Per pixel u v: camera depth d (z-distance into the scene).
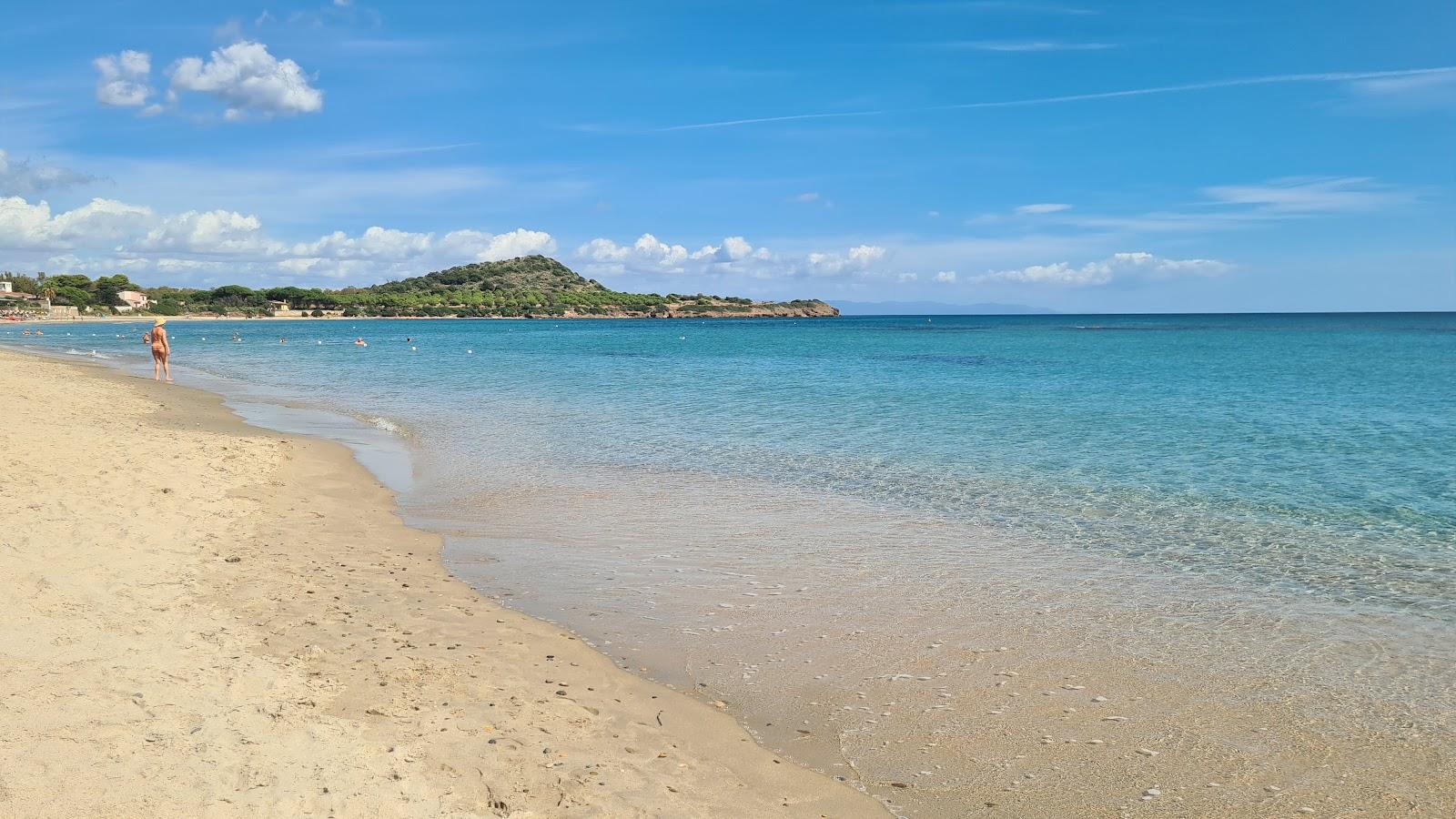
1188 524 12.43
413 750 5.46
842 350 67.31
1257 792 5.45
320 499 13.48
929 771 5.75
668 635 8.20
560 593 9.38
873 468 16.64
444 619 8.32
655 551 11.06
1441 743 6.06
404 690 6.46
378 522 12.30
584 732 6.07
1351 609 8.92
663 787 5.35
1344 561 10.66
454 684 6.69
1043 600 9.17
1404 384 34.53
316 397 30.33
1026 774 5.69
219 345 73.12
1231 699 6.80
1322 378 37.84
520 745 5.72
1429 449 18.75
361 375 41.00
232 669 6.48
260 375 40.81
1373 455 18.02
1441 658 7.59
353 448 18.77
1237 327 140.00
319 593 8.76
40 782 4.52
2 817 4.14
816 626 8.42
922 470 16.47
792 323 195.88
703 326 166.00
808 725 6.41
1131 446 19.16
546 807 4.95
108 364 45.38
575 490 14.69
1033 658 7.63
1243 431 21.25
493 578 9.89
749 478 15.70
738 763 5.78
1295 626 8.41
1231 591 9.51
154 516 11.14
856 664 7.51
